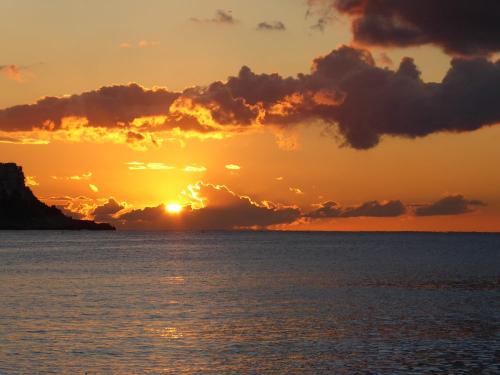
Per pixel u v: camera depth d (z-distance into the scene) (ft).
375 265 437.99
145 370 134.51
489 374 131.54
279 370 135.03
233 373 132.77
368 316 200.34
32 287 284.20
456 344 157.58
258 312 208.13
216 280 320.50
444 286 292.81
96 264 440.86
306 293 262.88
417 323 187.01
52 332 171.32
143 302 231.09
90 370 134.21
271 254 596.29
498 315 202.69
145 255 569.23
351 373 132.46
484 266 429.79
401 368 136.15
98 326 180.55
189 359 143.43
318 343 159.43
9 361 140.46
